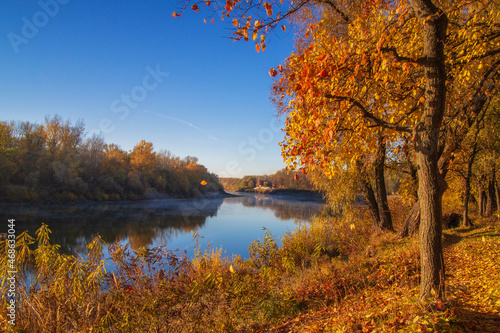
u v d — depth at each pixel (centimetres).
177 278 569
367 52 404
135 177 4772
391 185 1802
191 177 5797
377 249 942
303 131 443
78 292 427
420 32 482
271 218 3158
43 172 3544
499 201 1509
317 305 518
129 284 488
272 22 360
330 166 434
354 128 443
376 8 504
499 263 557
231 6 344
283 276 716
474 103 648
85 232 2258
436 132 351
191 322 418
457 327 271
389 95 493
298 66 454
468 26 456
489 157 1216
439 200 352
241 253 1552
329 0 610
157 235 2220
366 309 412
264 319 484
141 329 405
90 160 4262
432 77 348
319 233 1280
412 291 442
